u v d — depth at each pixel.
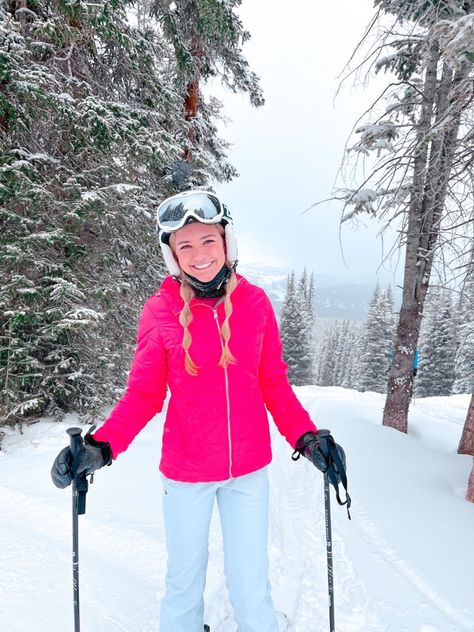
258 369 1.53
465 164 4.75
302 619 2.08
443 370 28.88
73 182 5.41
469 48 3.33
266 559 1.57
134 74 6.51
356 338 52.34
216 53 8.46
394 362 7.54
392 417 7.48
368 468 4.44
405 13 5.20
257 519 1.51
